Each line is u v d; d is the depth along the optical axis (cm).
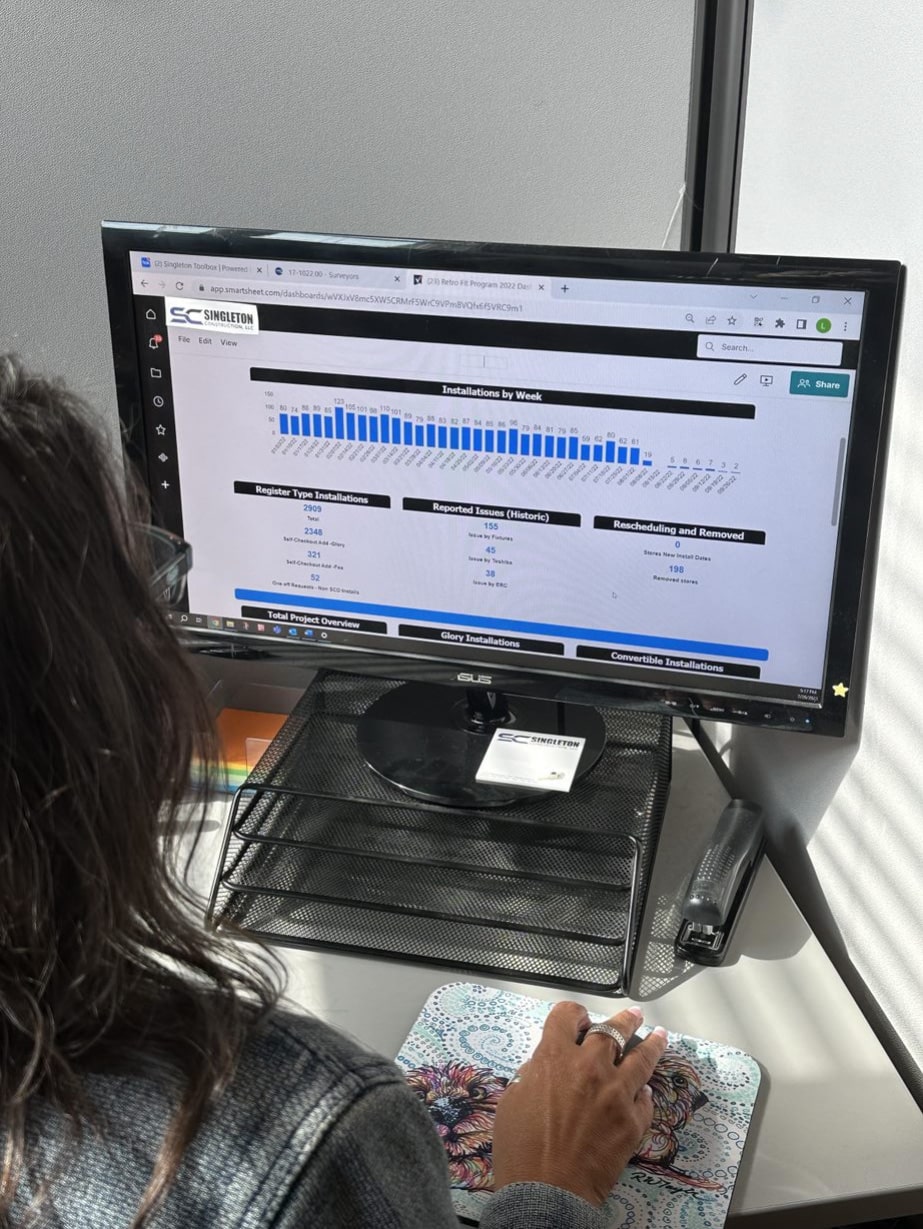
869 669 95
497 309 95
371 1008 92
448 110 115
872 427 90
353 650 109
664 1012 91
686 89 113
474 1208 75
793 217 102
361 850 102
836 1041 89
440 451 100
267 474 105
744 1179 78
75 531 43
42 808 42
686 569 98
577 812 105
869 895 94
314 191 119
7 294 124
